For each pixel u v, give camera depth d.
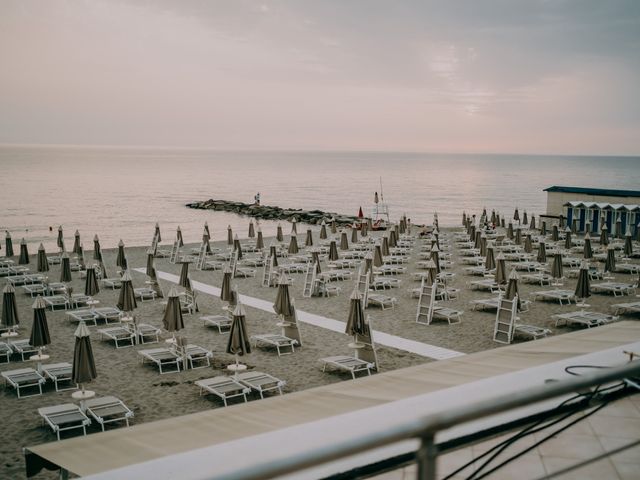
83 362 11.28
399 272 27.19
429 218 65.06
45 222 55.72
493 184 133.50
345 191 109.38
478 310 20.22
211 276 26.89
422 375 6.56
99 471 4.93
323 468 3.58
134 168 184.75
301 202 87.25
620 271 27.11
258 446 4.18
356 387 6.43
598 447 3.89
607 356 5.93
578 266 27.84
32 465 5.56
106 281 24.06
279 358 15.23
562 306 20.47
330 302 21.72
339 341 16.73
